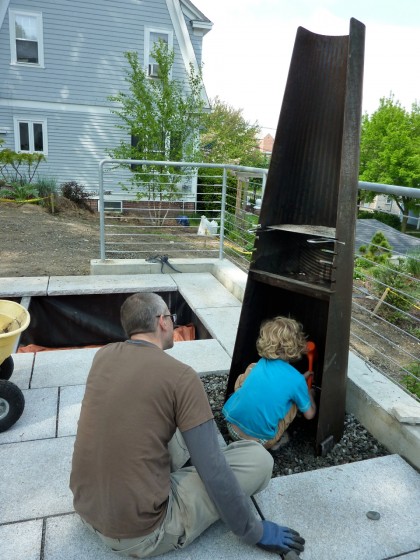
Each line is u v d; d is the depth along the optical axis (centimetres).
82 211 1273
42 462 230
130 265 555
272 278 253
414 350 472
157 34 1476
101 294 496
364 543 188
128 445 148
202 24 1534
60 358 345
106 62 1454
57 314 487
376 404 264
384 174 2873
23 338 481
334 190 251
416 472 232
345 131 212
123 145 1322
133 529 151
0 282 497
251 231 277
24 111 1433
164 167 1212
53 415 271
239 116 2411
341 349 240
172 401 149
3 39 1365
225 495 149
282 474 237
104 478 149
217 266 565
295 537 181
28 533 187
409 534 193
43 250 716
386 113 2883
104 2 1402
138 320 167
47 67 1415
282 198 263
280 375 232
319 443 248
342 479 225
